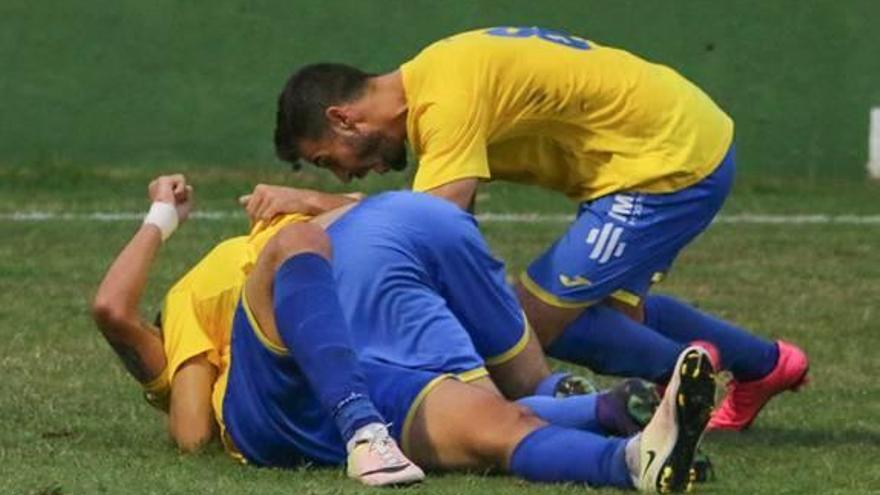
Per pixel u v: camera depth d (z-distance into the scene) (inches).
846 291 1529.3
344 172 908.0
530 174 946.7
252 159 2239.2
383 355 788.0
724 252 1745.8
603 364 938.1
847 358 1225.4
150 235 870.4
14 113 2244.1
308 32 2234.3
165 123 2246.6
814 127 2244.1
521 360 835.4
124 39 2241.6
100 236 1804.9
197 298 861.2
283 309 761.0
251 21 2235.5
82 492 732.7
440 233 813.9
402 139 901.8
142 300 1443.2
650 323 965.2
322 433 787.4
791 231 1892.2
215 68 2241.6
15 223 1889.8
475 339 829.2
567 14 2228.1
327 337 752.3
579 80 919.7
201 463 807.7
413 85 894.4
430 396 767.1
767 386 955.3
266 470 789.9
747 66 2239.2
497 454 753.0
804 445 909.8
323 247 776.9
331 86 894.4
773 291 1528.1
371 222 812.6
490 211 2032.5
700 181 930.1
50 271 1587.1
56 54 2240.4
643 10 2231.8
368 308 794.2
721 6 2231.8
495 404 761.0
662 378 938.1
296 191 879.7
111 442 876.6
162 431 910.4
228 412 805.2
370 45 2231.8
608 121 924.0
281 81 2241.6
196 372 852.0
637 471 716.7
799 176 2251.5
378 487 731.4
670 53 2235.5
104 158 2247.8
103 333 859.4
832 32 2236.7
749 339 956.6
